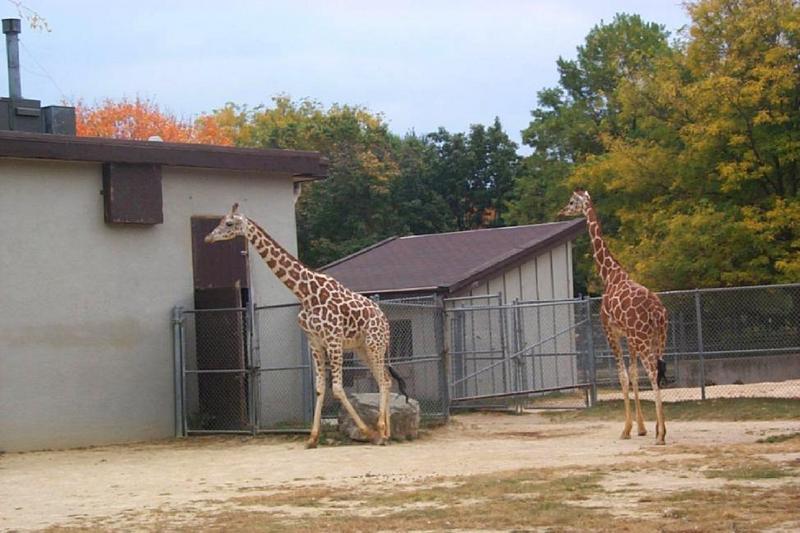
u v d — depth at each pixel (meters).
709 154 31.83
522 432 18.62
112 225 19.28
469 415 22.66
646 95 36.28
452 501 11.03
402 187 50.19
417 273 25.67
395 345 24.73
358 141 47.88
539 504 10.53
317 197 46.06
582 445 15.95
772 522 9.12
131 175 19.22
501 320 23.47
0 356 17.98
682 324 25.56
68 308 18.73
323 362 17.27
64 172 18.80
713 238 29.72
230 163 20.30
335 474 13.80
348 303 17.22
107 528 10.38
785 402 20.03
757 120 29.67
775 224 29.41
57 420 18.48
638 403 16.89
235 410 19.58
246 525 10.18
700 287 30.17
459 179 52.09
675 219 30.25
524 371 23.80
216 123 60.16
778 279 28.88
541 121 51.16
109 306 19.17
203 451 17.36
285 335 21.20
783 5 30.31
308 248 46.00
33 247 18.42
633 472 12.41
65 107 21.11
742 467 12.31
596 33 51.19
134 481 13.98
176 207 20.08
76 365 18.75
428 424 19.38
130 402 19.31
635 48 49.72
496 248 26.73
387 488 12.23
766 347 27.56
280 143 48.16
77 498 12.66
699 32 31.98
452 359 23.86
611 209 37.47
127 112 53.81
